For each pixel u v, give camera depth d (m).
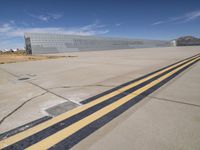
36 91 6.27
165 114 3.78
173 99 4.79
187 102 4.51
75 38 75.50
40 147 2.78
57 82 7.71
